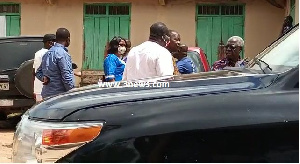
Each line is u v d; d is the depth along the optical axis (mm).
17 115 11062
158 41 5070
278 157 2590
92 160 2629
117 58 6426
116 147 2623
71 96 3014
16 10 14648
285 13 14008
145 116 2658
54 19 14594
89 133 2660
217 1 14398
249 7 14398
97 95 2932
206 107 2660
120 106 2719
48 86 6051
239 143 2600
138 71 4910
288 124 2594
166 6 14484
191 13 14477
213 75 3197
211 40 14516
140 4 14523
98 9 14625
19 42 9875
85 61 14656
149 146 2609
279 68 3152
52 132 2729
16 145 3096
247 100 2672
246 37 14430
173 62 5336
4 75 9656
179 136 2607
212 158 2598
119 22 14617
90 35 14641
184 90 2801
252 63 3729
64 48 6086
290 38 3699
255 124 2598
